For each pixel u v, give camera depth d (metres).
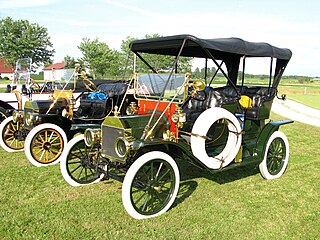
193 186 4.61
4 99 8.07
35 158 5.44
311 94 26.50
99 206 3.92
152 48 4.82
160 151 3.81
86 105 6.29
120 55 32.09
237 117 4.68
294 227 3.54
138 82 4.80
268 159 5.01
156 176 3.75
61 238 3.23
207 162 4.04
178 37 4.06
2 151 6.43
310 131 9.12
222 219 3.67
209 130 4.40
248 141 4.94
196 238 3.27
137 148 3.54
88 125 5.39
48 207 3.88
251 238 3.31
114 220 3.60
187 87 4.08
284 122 5.23
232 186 4.66
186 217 3.70
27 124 5.95
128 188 3.49
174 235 3.32
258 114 4.86
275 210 3.93
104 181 4.73
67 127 5.85
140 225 3.50
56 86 7.84
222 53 5.25
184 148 3.83
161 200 3.85
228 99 4.61
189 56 5.60
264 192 4.47
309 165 5.77
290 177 5.11
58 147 6.14
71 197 4.18
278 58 4.93
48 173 5.10
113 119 3.83
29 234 3.29
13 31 35.19
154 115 4.11
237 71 5.52
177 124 4.08
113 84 6.54
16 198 4.12
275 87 5.20
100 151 4.23
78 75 6.94
